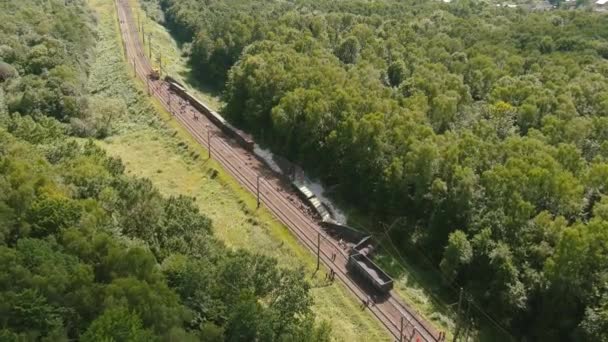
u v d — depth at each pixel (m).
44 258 53.81
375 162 91.25
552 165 78.44
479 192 79.62
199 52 160.75
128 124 126.50
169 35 195.88
